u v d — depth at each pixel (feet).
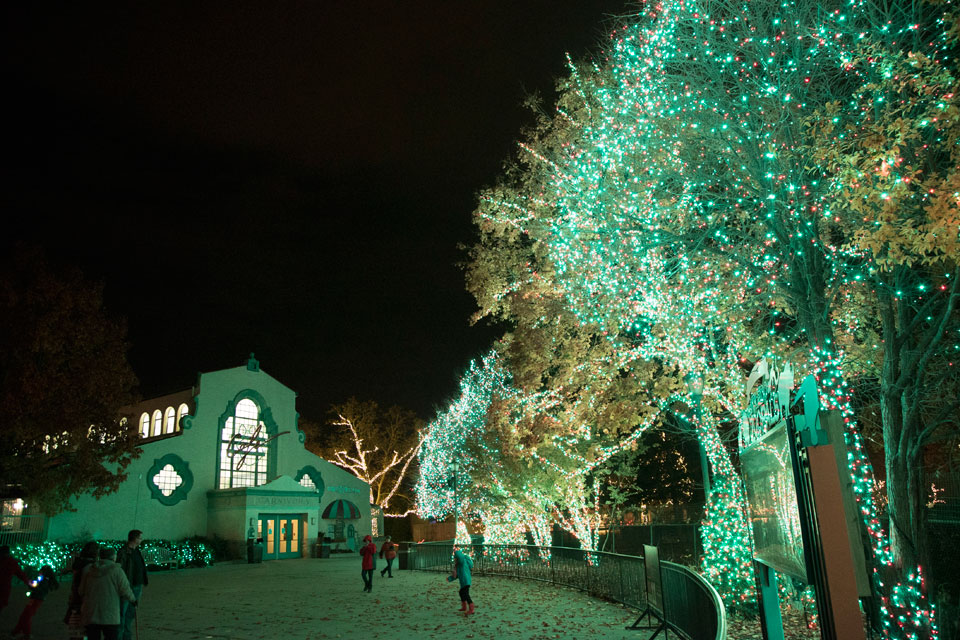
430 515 145.69
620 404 55.52
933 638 29.94
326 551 131.34
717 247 45.16
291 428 144.66
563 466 74.84
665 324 49.01
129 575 37.42
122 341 94.94
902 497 33.22
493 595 63.77
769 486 18.61
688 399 53.98
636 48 45.27
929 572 32.04
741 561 44.88
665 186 45.29
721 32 37.45
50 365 86.69
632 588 49.44
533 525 83.71
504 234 61.21
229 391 135.95
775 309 44.60
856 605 12.84
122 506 114.32
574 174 51.75
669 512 87.71
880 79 31.86
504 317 61.57
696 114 39.09
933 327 34.06
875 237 25.53
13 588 80.94
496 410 58.65
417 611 54.03
